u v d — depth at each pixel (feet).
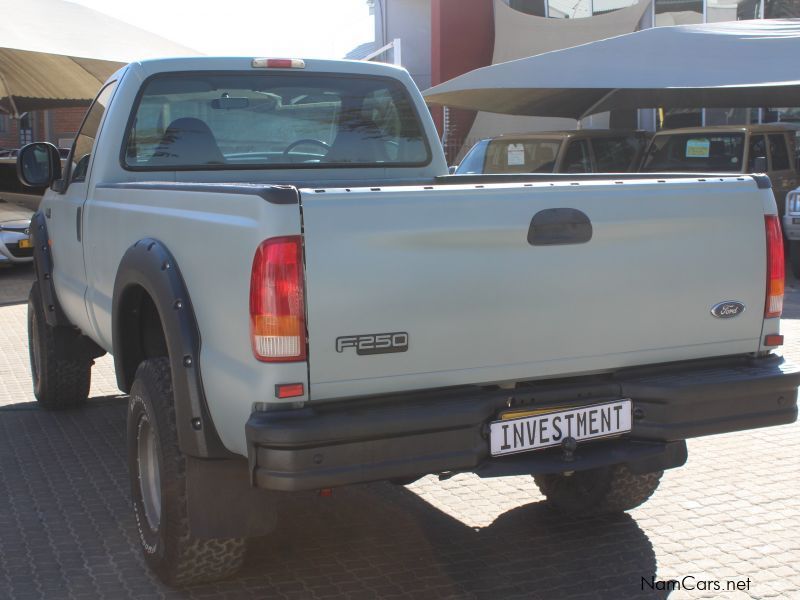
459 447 9.59
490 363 9.91
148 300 12.32
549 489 13.94
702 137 43.34
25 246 42.86
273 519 10.41
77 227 15.62
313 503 14.60
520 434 10.00
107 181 14.79
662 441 10.68
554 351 10.22
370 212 9.23
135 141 14.93
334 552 12.67
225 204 9.73
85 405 20.51
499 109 52.54
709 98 49.21
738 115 60.23
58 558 12.50
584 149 43.78
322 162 16.08
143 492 11.70
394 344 9.40
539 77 42.16
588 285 10.28
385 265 9.29
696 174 12.17
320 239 9.04
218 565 11.03
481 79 43.60
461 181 15.58
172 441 10.57
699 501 14.44
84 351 19.24
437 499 14.71
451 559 12.39
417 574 11.94
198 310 10.20
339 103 16.21
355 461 9.15
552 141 43.93
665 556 12.39
